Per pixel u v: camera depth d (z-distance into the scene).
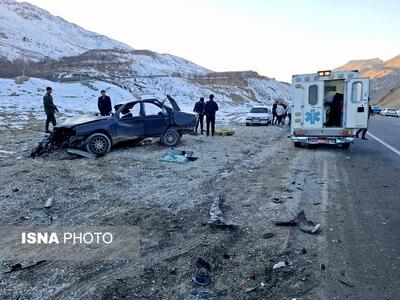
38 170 8.59
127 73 79.31
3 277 4.00
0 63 65.38
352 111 12.75
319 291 3.69
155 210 6.08
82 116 12.55
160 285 3.86
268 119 25.16
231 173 8.88
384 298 3.55
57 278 3.98
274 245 4.71
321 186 7.66
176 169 9.20
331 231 5.17
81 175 8.32
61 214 5.90
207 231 5.19
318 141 13.16
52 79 54.94
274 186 7.64
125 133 11.72
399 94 105.88
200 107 17.05
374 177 8.50
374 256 4.38
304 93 13.15
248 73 124.38
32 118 20.72
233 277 3.99
